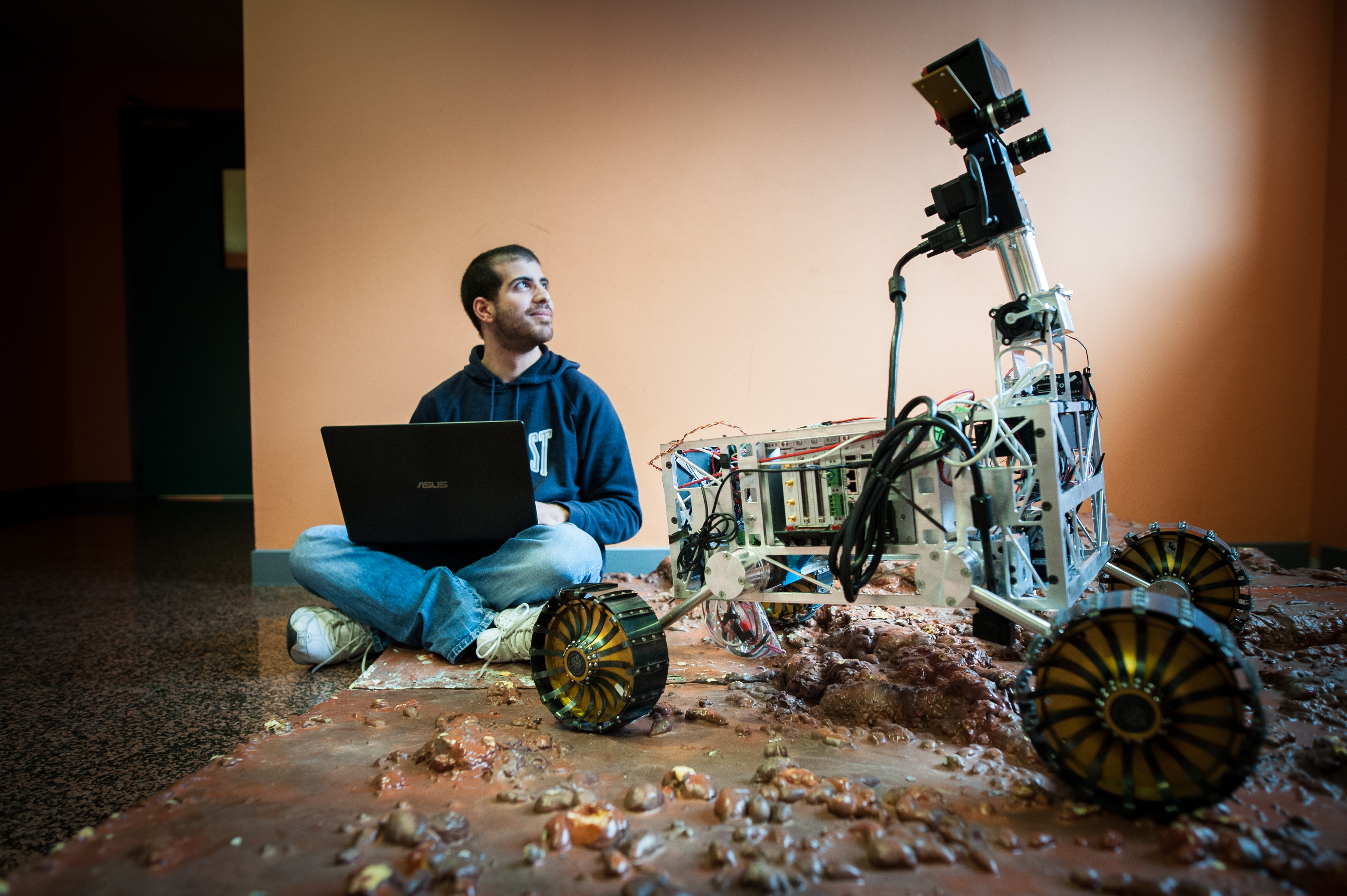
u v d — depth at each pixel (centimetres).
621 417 324
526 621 174
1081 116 320
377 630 196
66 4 566
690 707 147
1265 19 316
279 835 99
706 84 319
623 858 89
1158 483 327
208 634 241
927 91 136
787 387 322
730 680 163
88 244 670
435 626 182
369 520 186
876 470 120
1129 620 94
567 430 211
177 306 656
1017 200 138
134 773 139
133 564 371
